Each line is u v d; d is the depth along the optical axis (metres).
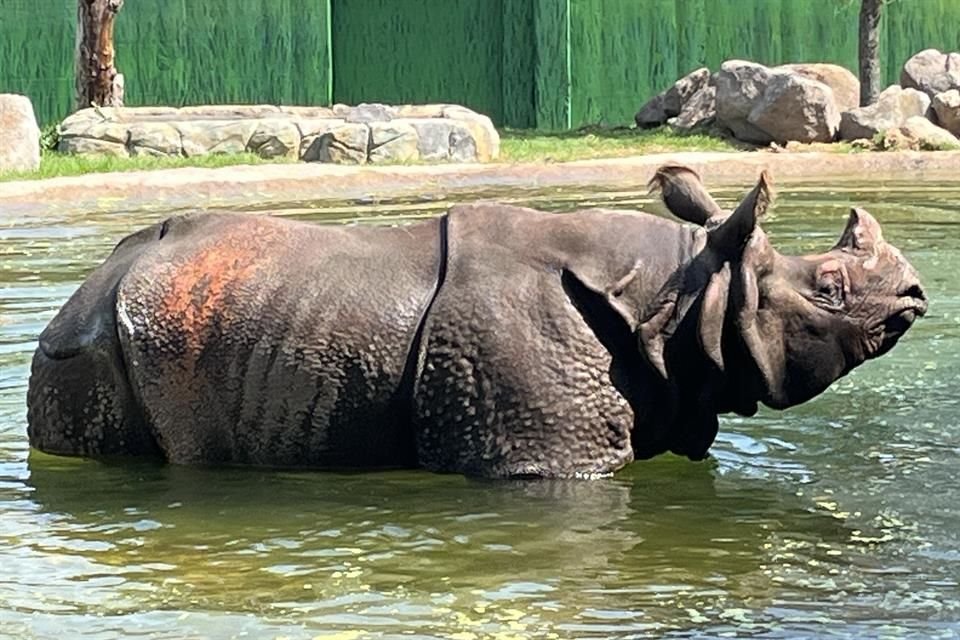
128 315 11.37
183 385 11.34
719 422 12.93
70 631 8.54
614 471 11.03
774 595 8.98
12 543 10.05
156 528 10.32
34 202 28.53
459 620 8.63
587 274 11.07
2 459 11.84
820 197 29.03
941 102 41.91
